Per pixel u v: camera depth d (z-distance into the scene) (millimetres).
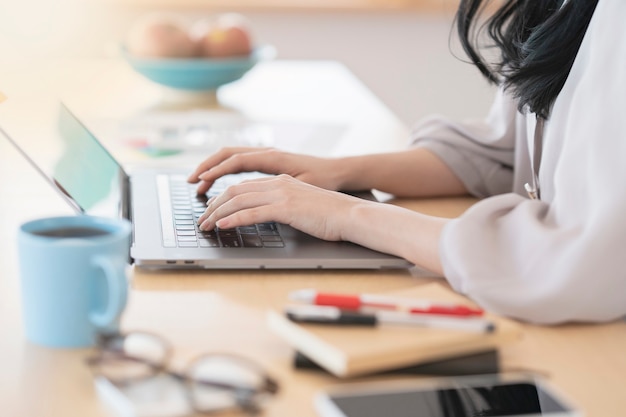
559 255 921
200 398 701
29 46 2859
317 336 760
